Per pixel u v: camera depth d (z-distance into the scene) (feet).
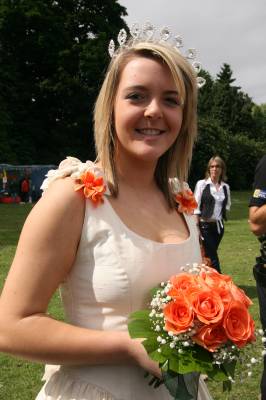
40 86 124.36
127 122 5.48
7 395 12.82
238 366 5.74
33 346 4.82
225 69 201.67
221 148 135.64
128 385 5.23
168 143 5.70
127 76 5.51
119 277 5.16
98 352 4.89
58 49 125.29
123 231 5.35
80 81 126.21
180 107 5.72
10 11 122.72
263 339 5.25
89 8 132.57
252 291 23.43
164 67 5.56
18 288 4.89
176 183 6.54
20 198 89.40
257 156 154.81
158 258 5.43
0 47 126.82
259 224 10.40
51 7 129.70
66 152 127.13
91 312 5.23
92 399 5.19
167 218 6.09
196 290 4.83
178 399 4.79
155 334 4.86
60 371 5.49
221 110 186.19
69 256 5.15
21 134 125.59
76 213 5.18
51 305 19.83
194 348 4.77
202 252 6.65
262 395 10.18
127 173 5.87
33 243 4.97
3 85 122.31
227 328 4.67
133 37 5.89
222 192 25.61
